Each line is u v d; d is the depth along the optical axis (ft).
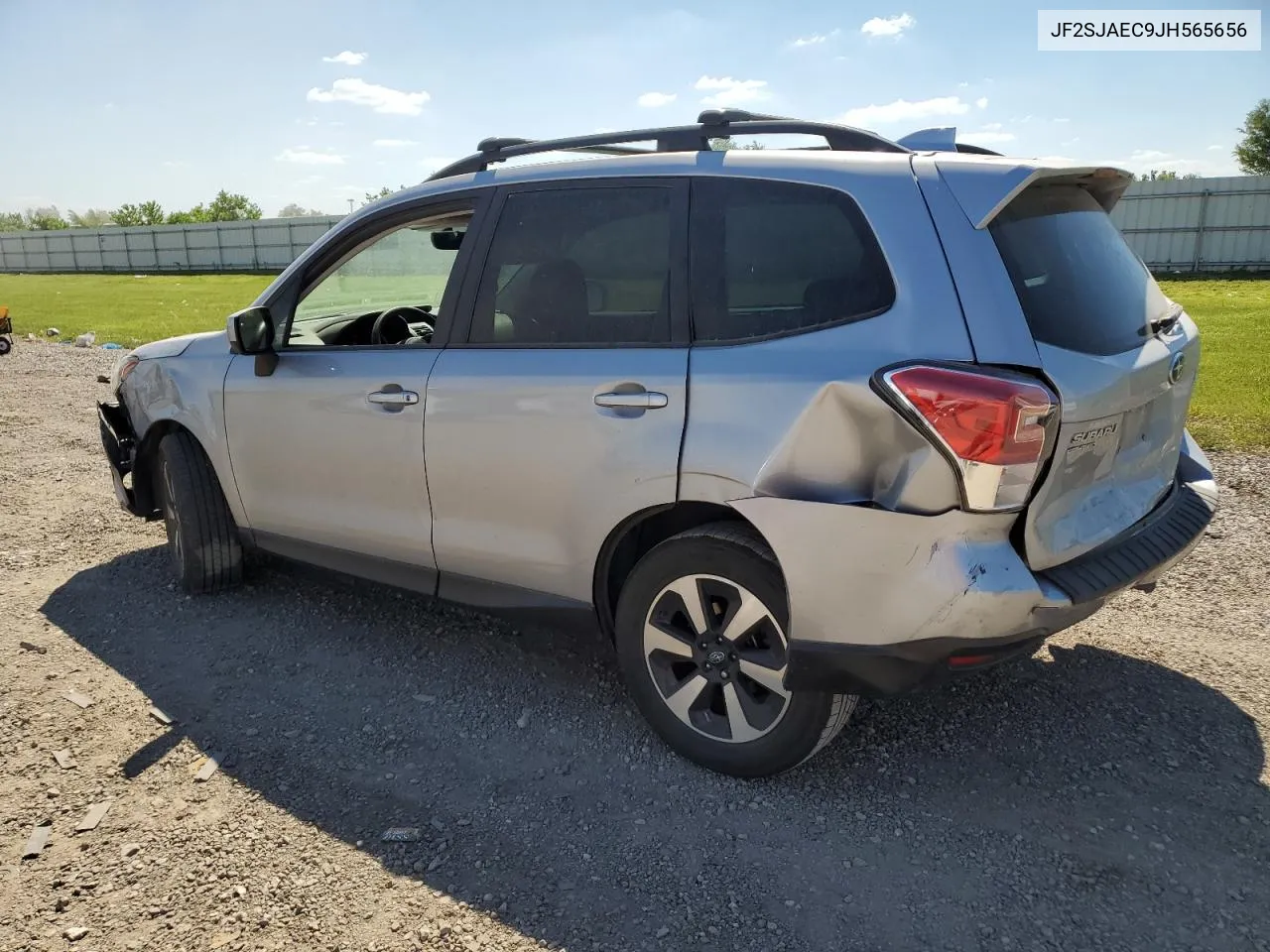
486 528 11.04
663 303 9.79
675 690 10.07
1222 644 12.73
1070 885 8.26
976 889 8.24
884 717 11.05
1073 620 8.62
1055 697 11.44
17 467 23.36
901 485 8.20
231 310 74.95
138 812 9.46
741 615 9.36
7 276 175.22
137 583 15.58
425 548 11.73
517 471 10.56
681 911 8.04
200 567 14.66
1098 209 10.23
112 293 106.52
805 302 9.04
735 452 8.96
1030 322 8.30
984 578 7.99
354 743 10.74
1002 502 7.96
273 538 13.80
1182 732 10.62
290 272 13.10
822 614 8.65
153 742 10.78
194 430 14.03
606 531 10.02
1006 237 8.60
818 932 7.79
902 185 8.82
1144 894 8.13
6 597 15.05
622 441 9.68
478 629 13.70
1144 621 13.53
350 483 12.28
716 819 9.27
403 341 14.34
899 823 9.14
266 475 13.35
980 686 11.73
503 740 10.77
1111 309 9.34
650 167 10.24
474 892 8.30
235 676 12.34
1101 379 8.54
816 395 8.55
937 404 7.94
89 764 10.32
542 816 9.36
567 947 7.68
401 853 8.83
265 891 8.34
